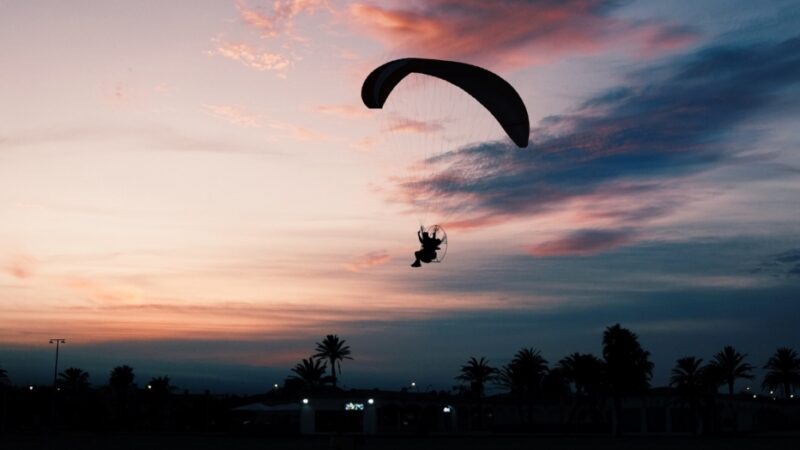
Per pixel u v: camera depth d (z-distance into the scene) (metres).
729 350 120.50
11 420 115.81
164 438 80.38
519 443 74.38
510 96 30.81
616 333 102.31
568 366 107.62
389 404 101.94
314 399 96.75
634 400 113.50
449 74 31.12
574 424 116.25
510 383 116.12
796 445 70.00
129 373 131.38
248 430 101.50
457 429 115.94
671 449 62.41
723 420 121.19
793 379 130.75
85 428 111.19
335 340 119.75
